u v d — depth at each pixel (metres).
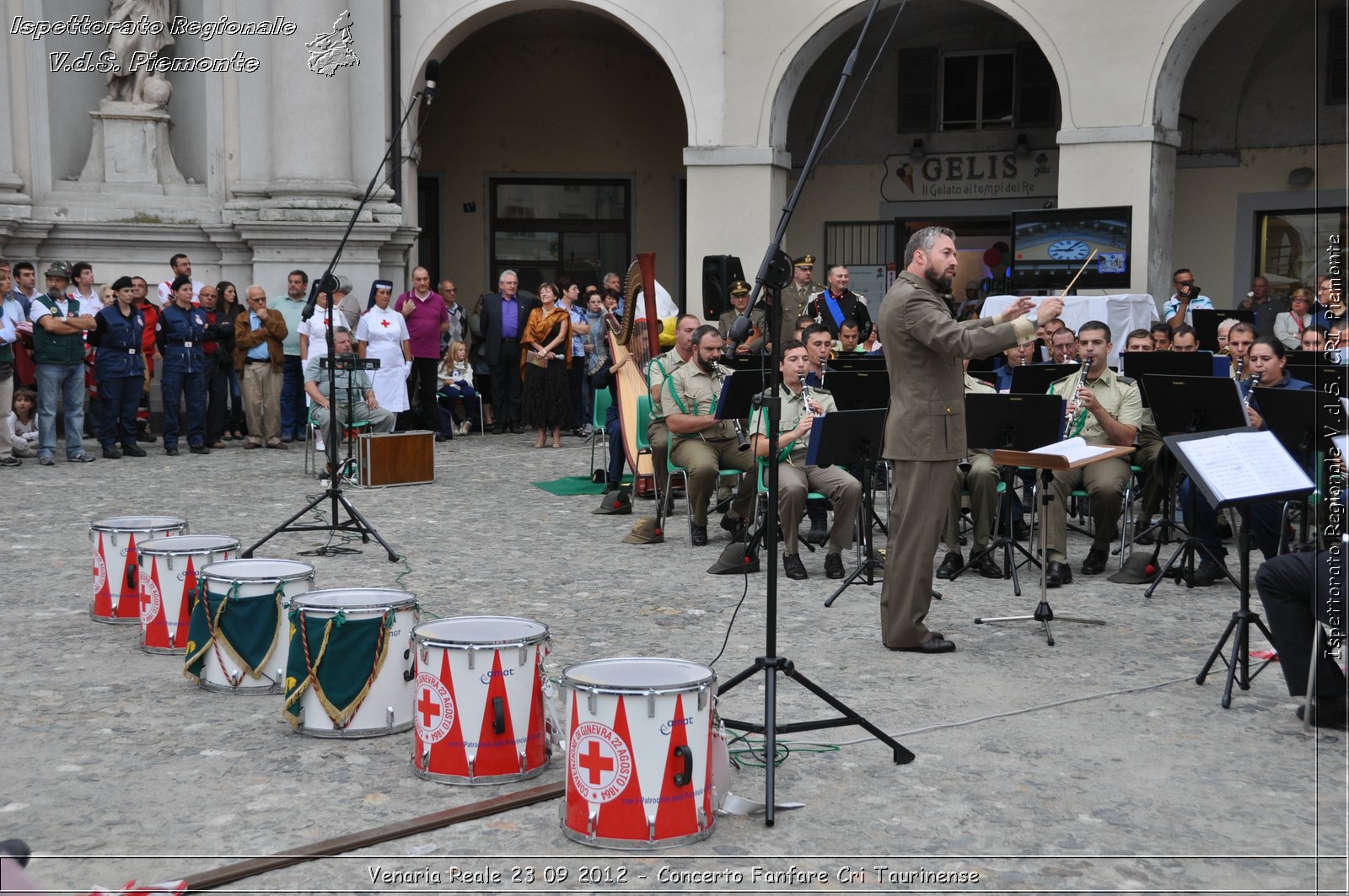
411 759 4.49
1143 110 14.36
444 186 19.81
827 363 9.56
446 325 14.79
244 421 14.30
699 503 8.46
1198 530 7.43
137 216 15.26
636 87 19.80
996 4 14.88
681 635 6.19
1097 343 7.82
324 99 15.29
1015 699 5.23
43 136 15.05
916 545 5.85
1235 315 12.64
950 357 5.75
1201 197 17.55
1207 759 4.55
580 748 3.79
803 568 7.53
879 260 19.22
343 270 15.35
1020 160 18.42
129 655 5.80
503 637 4.39
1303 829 3.94
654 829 3.76
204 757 4.50
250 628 5.19
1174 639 6.22
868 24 4.92
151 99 15.45
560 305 15.01
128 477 11.31
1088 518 9.65
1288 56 16.89
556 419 13.89
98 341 12.44
